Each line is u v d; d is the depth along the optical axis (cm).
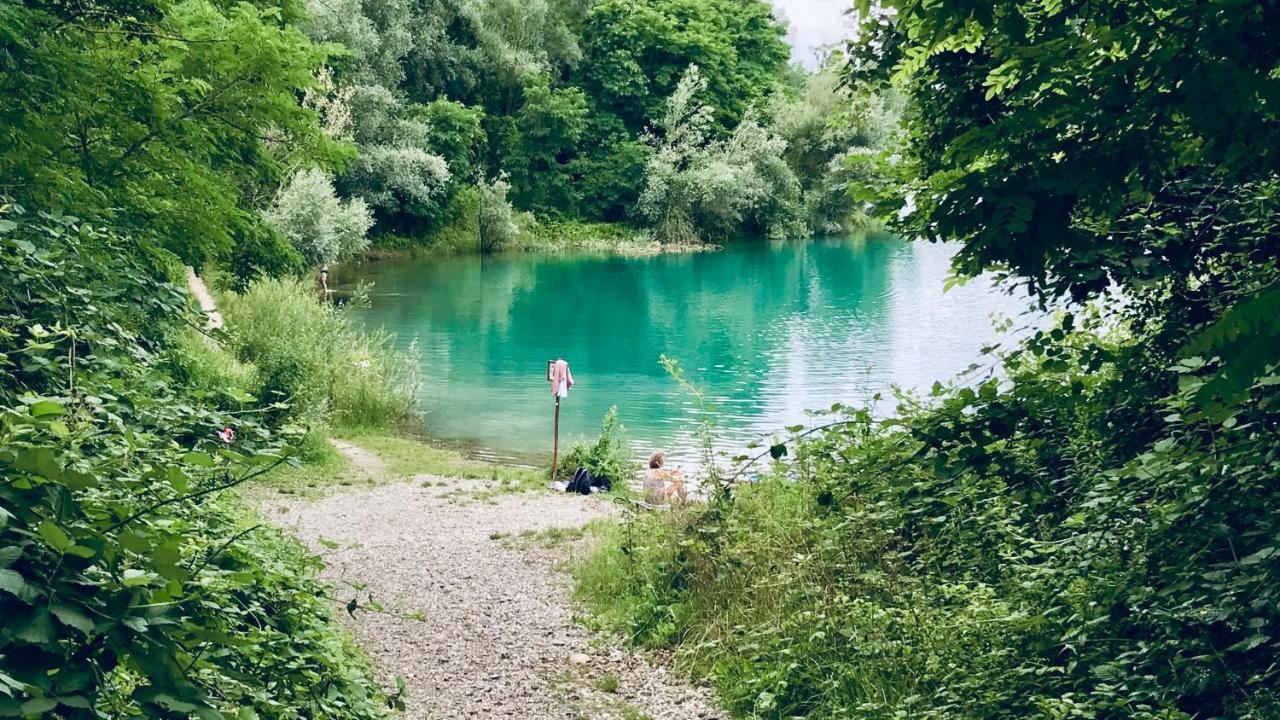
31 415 239
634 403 2181
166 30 831
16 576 199
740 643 747
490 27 6188
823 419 1973
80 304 434
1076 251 400
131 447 287
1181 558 441
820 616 690
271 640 392
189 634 238
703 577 857
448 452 1770
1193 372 379
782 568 803
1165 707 416
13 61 638
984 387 434
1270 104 288
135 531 253
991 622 555
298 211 3344
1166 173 383
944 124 491
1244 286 441
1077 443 481
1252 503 408
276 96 873
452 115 5547
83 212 689
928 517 530
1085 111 324
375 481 1497
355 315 3353
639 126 6738
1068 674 486
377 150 4791
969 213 360
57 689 202
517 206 6147
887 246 6003
